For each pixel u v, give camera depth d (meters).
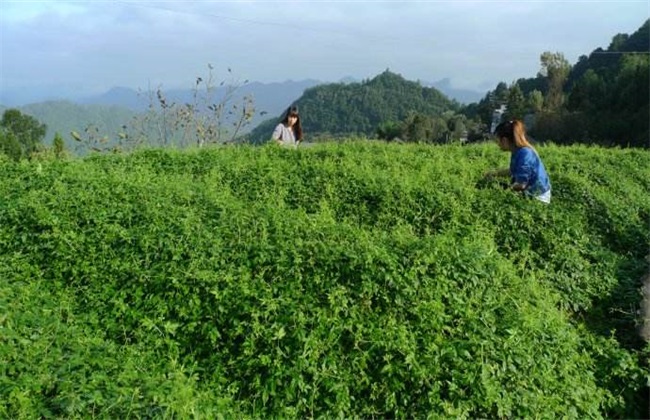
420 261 6.29
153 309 6.14
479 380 5.12
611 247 9.49
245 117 15.44
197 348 5.77
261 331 5.61
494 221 8.87
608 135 41.25
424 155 13.90
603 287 7.78
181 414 4.53
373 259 6.23
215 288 6.04
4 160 10.61
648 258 8.95
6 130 30.20
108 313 6.22
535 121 49.78
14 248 7.29
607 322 7.30
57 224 7.40
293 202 9.47
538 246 8.52
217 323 5.89
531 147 9.59
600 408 5.60
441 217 8.93
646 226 10.02
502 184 10.20
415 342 5.48
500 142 9.82
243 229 7.07
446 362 5.31
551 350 5.71
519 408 5.03
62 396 4.41
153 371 5.34
